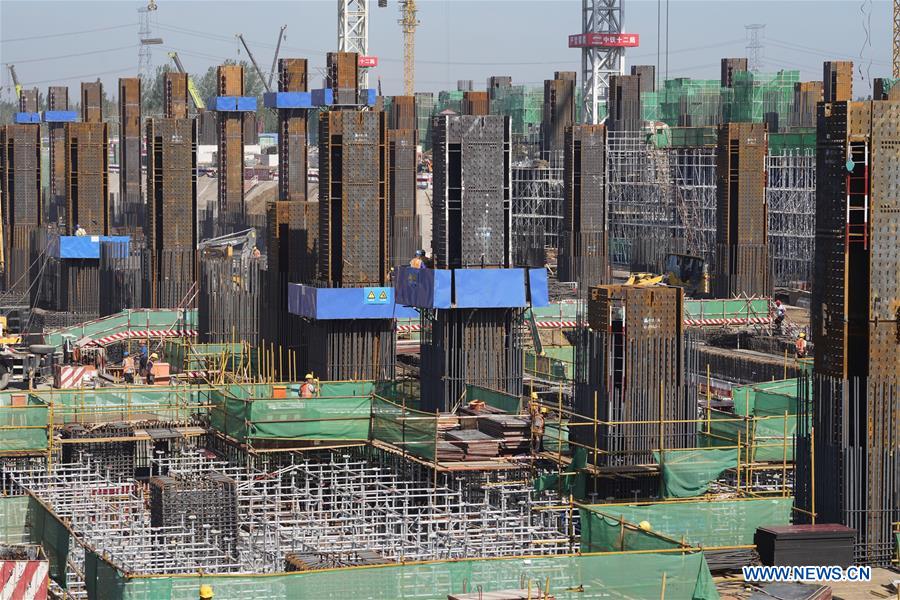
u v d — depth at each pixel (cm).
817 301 6575
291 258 10831
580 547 6372
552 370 10331
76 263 15075
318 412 8331
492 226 8881
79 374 11144
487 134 8831
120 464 8694
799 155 18650
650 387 7544
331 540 6638
